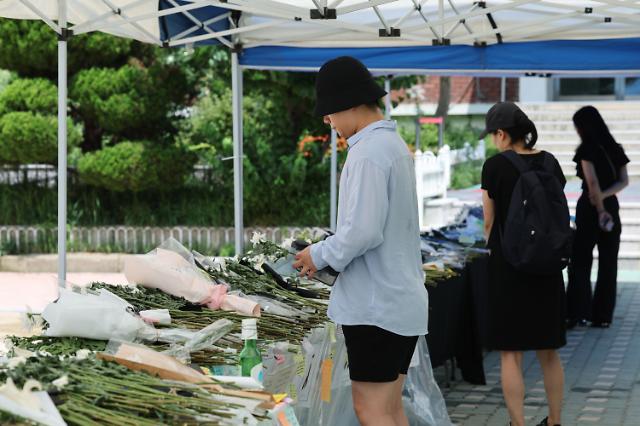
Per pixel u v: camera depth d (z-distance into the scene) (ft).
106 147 47.55
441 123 65.77
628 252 47.98
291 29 29.04
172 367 10.32
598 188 32.76
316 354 15.12
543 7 28.35
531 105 72.84
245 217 49.52
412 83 55.11
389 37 26.73
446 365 25.30
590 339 32.37
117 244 48.34
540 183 18.48
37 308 35.91
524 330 18.76
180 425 8.69
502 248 18.69
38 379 8.95
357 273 13.74
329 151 51.60
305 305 16.25
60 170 23.48
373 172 13.35
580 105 72.13
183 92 48.55
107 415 8.52
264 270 17.56
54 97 46.91
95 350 11.87
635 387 25.84
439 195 57.67
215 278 16.63
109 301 12.71
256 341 13.07
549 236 18.28
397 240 13.71
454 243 26.48
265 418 9.30
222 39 29.22
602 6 25.96
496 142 19.47
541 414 23.08
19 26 46.19
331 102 13.57
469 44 30.17
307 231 20.90
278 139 51.01
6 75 50.75
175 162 47.19
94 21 23.07
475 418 22.63
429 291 21.94
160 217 49.67
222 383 9.76
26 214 50.08
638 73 32.14
